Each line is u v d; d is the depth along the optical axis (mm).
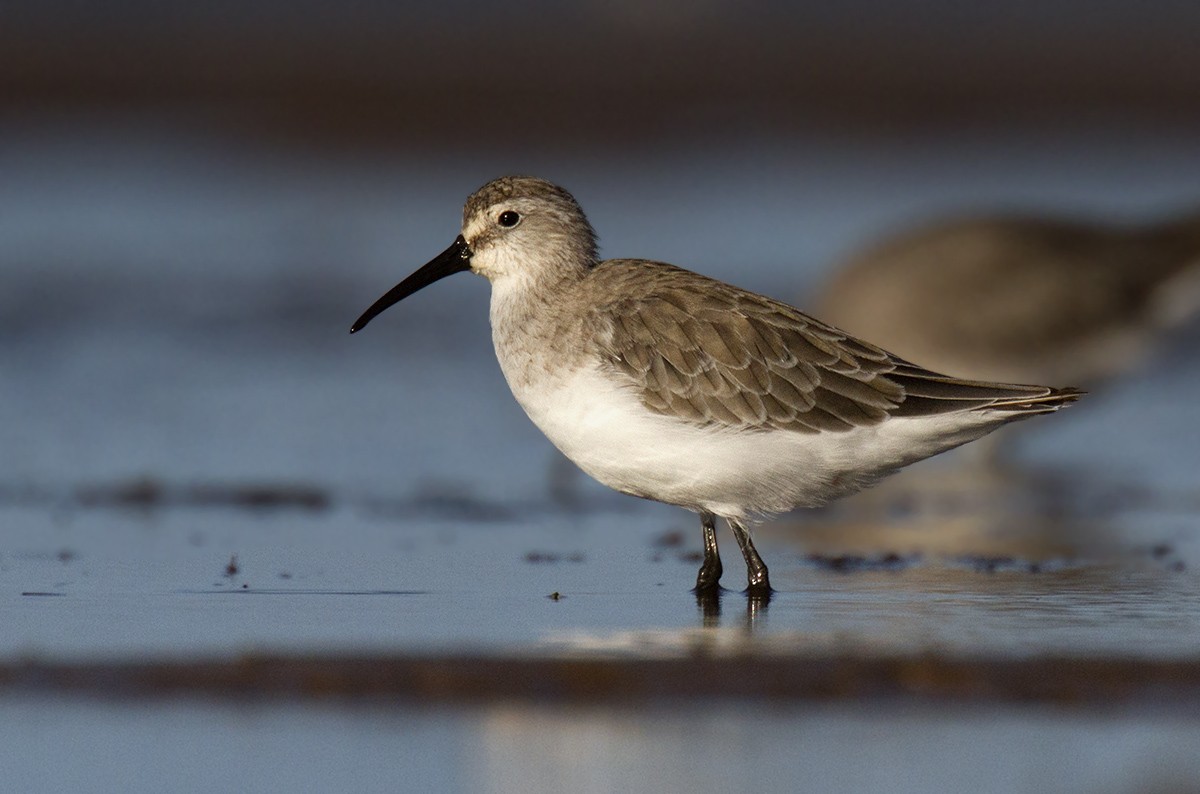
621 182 32406
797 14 42125
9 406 18125
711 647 9969
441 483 15719
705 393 11492
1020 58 41469
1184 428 18672
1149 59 41188
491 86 38719
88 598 11289
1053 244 18016
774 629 10508
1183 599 11383
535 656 9695
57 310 22031
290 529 13828
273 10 40562
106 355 20359
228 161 33281
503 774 8102
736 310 11734
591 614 10984
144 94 37344
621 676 9344
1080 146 36094
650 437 11547
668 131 37000
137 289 23156
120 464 16047
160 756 8328
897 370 11562
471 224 12531
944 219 18625
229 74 38188
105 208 28625
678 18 41906
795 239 26719
